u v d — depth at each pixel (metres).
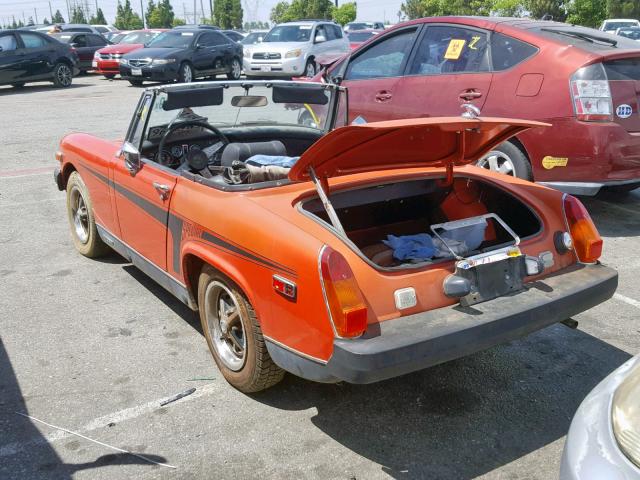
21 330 4.30
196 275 3.82
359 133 2.96
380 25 31.34
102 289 4.96
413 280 2.98
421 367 2.80
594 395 2.37
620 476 2.00
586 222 3.51
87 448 3.12
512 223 3.80
